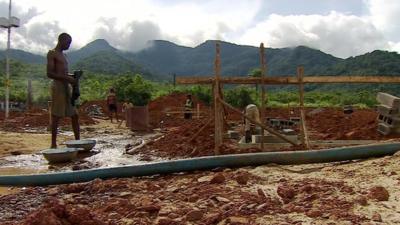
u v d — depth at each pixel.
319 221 5.11
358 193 6.21
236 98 31.75
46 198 7.06
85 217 4.94
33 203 6.88
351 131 14.02
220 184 7.10
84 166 10.21
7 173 9.68
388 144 8.82
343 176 7.38
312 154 8.63
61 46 13.35
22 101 40.66
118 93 38.16
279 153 8.66
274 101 42.81
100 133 19.25
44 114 25.03
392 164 7.70
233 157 8.58
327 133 14.96
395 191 6.20
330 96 44.59
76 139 14.13
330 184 6.71
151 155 11.81
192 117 26.61
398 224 5.00
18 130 20.52
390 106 12.34
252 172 8.02
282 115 25.89
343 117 18.48
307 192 6.32
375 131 13.20
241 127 16.98
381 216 5.24
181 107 31.78
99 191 7.23
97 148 13.81
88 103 34.78
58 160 10.89
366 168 7.73
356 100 39.56
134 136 17.94
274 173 7.91
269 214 5.42
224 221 5.19
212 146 11.37
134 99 37.28
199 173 8.38
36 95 42.12
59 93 13.25
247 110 12.55
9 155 12.35
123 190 7.21
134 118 19.98
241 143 11.66
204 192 6.52
